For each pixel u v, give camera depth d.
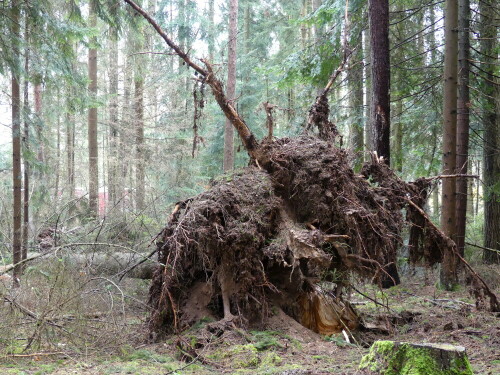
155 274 5.64
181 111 15.98
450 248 6.31
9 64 7.78
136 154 15.62
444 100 8.79
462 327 5.63
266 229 5.40
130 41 12.87
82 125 17.39
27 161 8.45
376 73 9.24
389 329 5.66
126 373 3.88
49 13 8.27
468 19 10.08
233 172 5.96
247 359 4.22
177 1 17.83
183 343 4.70
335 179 5.48
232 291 5.28
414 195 6.45
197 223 5.31
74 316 4.79
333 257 5.58
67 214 9.93
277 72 11.76
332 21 11.56
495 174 11.81
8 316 4.77
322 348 4.76
